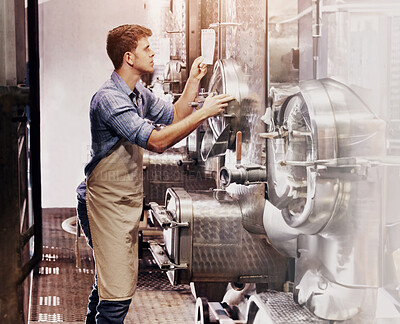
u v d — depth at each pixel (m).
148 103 3.15
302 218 2.08
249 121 2.74
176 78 4.23
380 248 2.03
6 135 1.94
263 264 2.75
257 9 2.56
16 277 2.01
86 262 4.64
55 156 5.50
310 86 2.06
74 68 5.21
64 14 5.11
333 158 1.95
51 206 5.70
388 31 2.04
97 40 5.16
